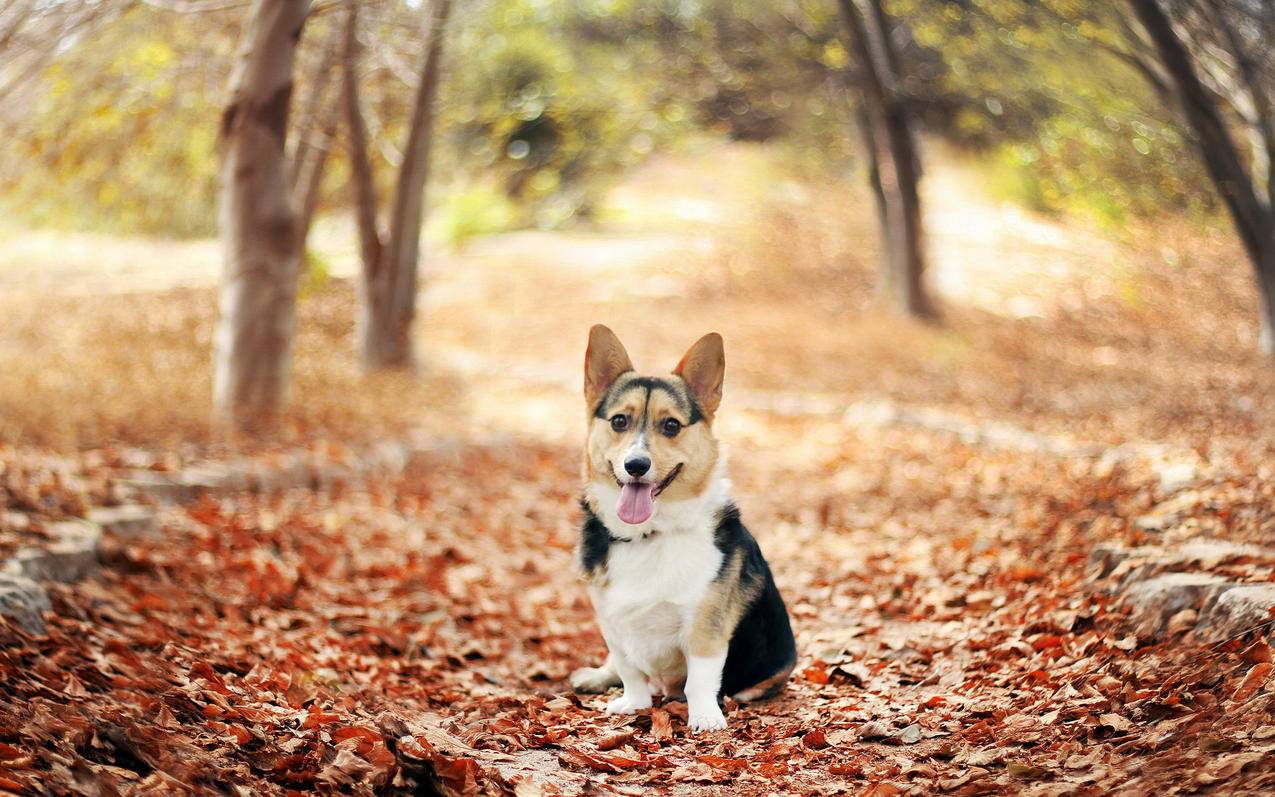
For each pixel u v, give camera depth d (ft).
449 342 66.74
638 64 70.85
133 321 60.18
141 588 19.13
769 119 89.61
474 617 21.34
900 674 16.71
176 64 39.32
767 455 42.68
